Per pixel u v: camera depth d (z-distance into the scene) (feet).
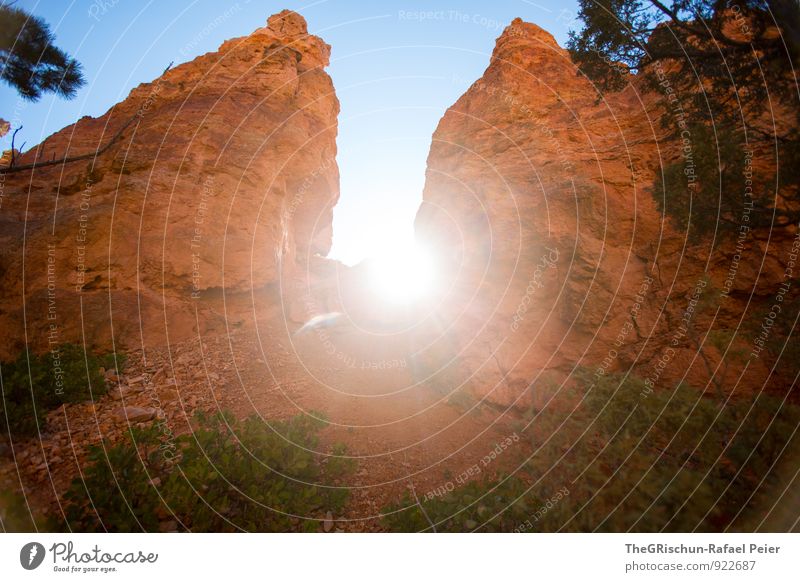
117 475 11.43
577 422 13.78
